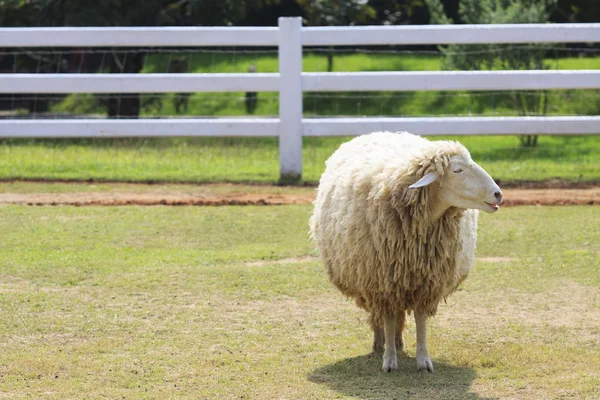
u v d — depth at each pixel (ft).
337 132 60.44
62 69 115.34
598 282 36.32
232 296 34.76
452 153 25.35
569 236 44.27
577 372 26.04
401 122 60.13
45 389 24.63
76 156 70.79
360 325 31.35
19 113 107.55
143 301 33.96
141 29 62.49
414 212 25.53
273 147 81.71
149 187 57.57
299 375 25.99
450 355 28.09
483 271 38.24
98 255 40.68
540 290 35.45
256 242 43.80
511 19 82.89
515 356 27.55
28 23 106.22
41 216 48.29
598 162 68.54
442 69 87.10
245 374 26.05
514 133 60.23
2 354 27.68
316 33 60.64
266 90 60.64
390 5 136.98
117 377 25.66
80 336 29.73
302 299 34.45
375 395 24.17
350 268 27.09
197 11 99.76
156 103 107.14
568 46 117.19
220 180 60.08
